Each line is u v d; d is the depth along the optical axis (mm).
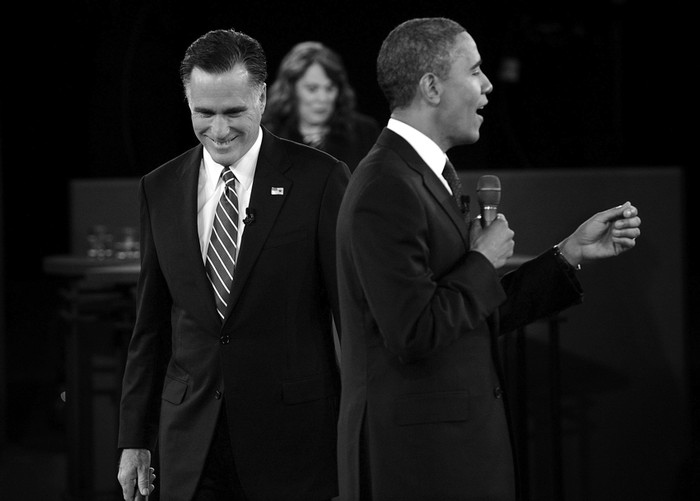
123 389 8805
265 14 22984
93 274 13508
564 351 14266
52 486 16047
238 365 8367
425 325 7004
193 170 8617
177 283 8492
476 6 22312
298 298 8453
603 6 21906
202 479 8430
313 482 8406
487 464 7406
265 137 8672
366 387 7480
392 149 7520
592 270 14227
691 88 22047
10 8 21297
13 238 21125
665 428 14227
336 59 16000
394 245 7098
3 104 21328
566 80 22172
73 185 16172
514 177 14297
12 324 20594
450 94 7539
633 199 14188
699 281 21766
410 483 7324
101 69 21859
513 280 8180
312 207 8484
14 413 19250
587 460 14266
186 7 22250
